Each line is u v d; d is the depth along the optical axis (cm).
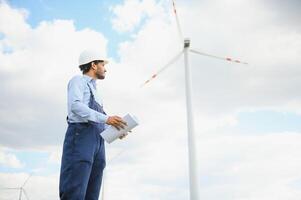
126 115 415
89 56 447
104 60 456
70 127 402
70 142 393
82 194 375
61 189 378
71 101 398
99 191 423
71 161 383
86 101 415
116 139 419
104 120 399
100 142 422
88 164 387
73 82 415
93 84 441
